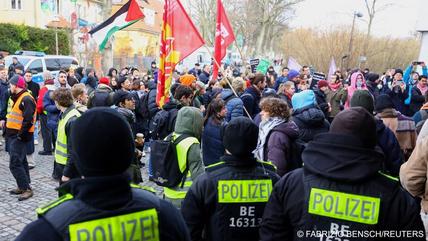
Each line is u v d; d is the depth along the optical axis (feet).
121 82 27.96
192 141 10.77
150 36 144.46
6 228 15.94
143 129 27.43
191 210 8.14
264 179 8.27
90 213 4.55
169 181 10.82
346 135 6.33
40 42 95.14
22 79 19.07
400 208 6.13
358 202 6.14
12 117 18.90
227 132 8.23
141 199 4.98
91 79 35.96
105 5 62.03
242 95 22.72
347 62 88.38
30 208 18.16
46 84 27.09
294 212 6.53
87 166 4.63
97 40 27.12
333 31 91.91
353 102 12.55
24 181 19.24
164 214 5.08
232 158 8.22
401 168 9.58
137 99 26.89
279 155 11.62
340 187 6.22
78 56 77.36
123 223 4.68
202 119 11.28
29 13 105.09
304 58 93.56
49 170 24.36
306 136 13.33
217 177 8.10
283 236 6.81
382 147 11.94
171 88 20.54
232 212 8.02
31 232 4.39
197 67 53.98
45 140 27.96
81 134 4.64
